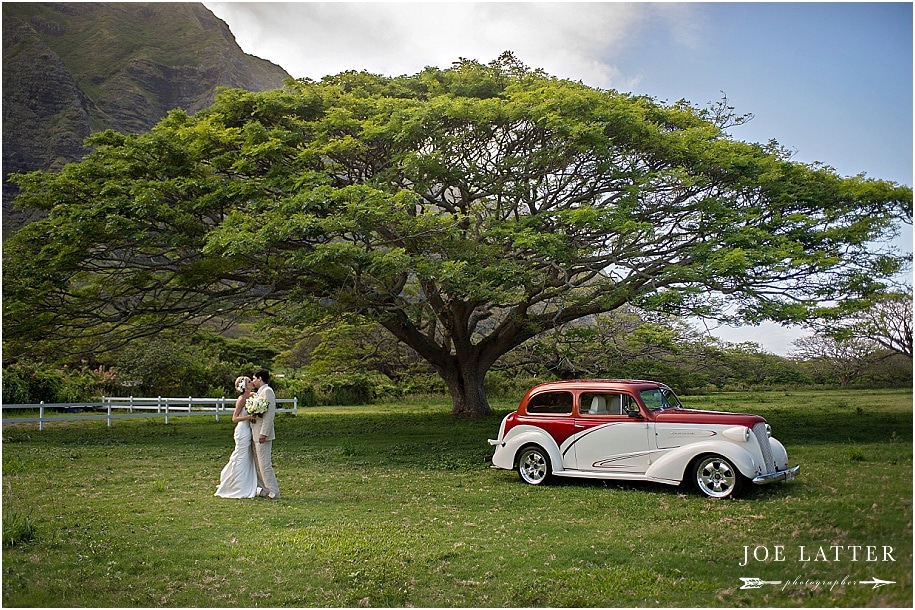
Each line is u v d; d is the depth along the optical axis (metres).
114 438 20.17
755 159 19.64
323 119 18.97
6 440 19.64
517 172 19.03
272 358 43.38
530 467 11.81
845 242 19.02
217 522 8.97
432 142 18.31
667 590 6.25
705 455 10.23
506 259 18.31
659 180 18.59
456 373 25.52
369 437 19.86
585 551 7.41
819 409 24.38
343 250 15.49
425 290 21.53
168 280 19.41
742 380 37.09
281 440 19.52
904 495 9.71
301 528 8.62
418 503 10.15
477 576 6.73
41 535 8.28
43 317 20.59
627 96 21.30
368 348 33.19
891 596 5.98
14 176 19.91
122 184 18.09
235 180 18.59
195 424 25.00
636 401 11.02
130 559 7.35
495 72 22.25
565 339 23.55
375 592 6.30
